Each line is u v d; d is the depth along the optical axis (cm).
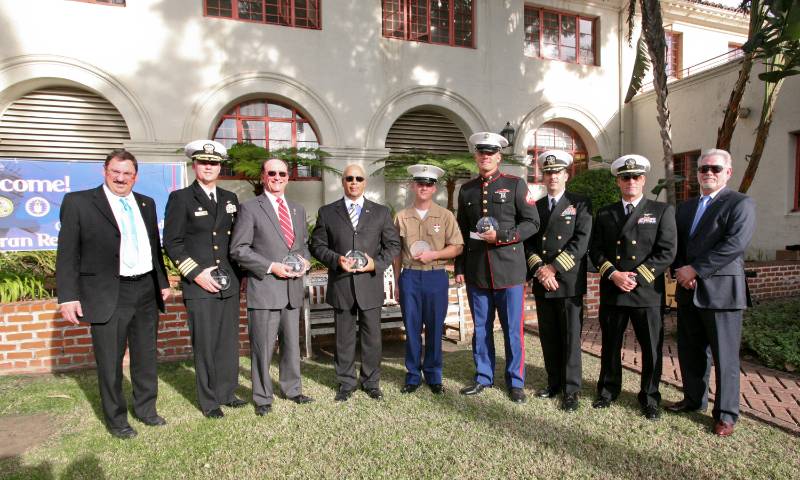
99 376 348
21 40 873
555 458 314
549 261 409
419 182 438
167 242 375
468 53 1202
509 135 1143
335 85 1080
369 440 341
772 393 417
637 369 477
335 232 418
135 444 338
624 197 397
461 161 958
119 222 353
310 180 1103
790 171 980
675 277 384
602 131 1349
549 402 408
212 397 388
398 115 1144
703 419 370
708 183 376
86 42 909
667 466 304
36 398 425
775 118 994
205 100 985
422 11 1185
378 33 1117
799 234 959
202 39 981
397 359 554
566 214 407
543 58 1290
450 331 676
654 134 1291
